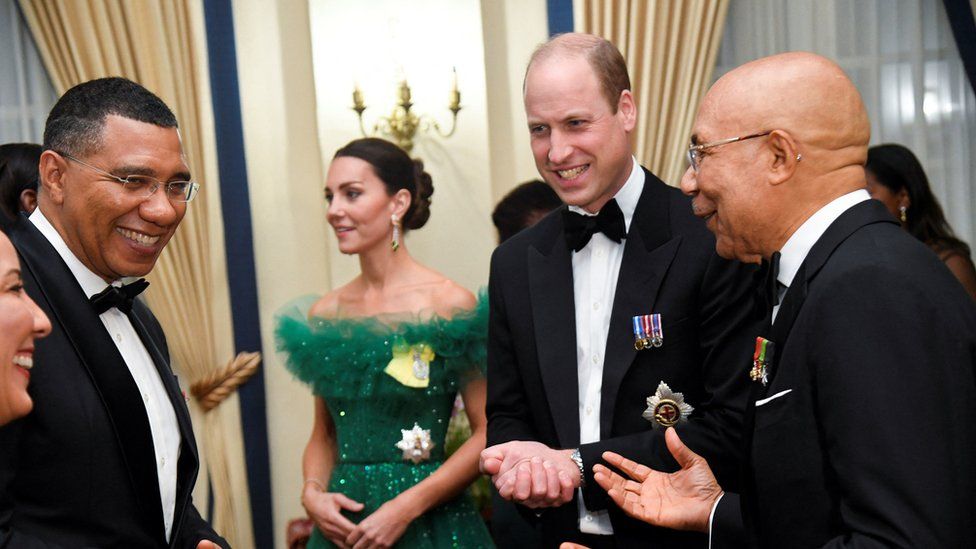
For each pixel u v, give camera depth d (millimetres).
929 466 1293
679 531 2143
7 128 4379
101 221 1802
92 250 1837
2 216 2164
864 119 1575
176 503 2002
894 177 3570
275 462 4398
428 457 2879
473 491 3449
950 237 3572
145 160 1796
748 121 1561
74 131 1786
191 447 2049
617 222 2256
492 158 4496
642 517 1861
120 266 1852
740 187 1576
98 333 1799
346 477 2898
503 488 2096
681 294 2193
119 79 1860
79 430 1733
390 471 2852
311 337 2947
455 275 4492
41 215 1874
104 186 1781
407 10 4488
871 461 1317
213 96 4289
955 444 1313
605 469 1927
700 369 2211
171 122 1875
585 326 2309
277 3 4465
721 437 2070
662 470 2082
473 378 2918
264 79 4453
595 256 2314
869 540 1302
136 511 1813
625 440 2129
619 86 2242
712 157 1597
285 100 4469
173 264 4219
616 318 2229
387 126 4484
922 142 4633
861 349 1360
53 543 1675
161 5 4203
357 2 4492
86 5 4152
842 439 1358
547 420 2312
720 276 2139
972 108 4656
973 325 1389
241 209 4371
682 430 2109
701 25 4312
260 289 4445
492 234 4477
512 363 2439
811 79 1551
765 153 1557
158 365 2051
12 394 1447
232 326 4336
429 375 2855
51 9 4176
